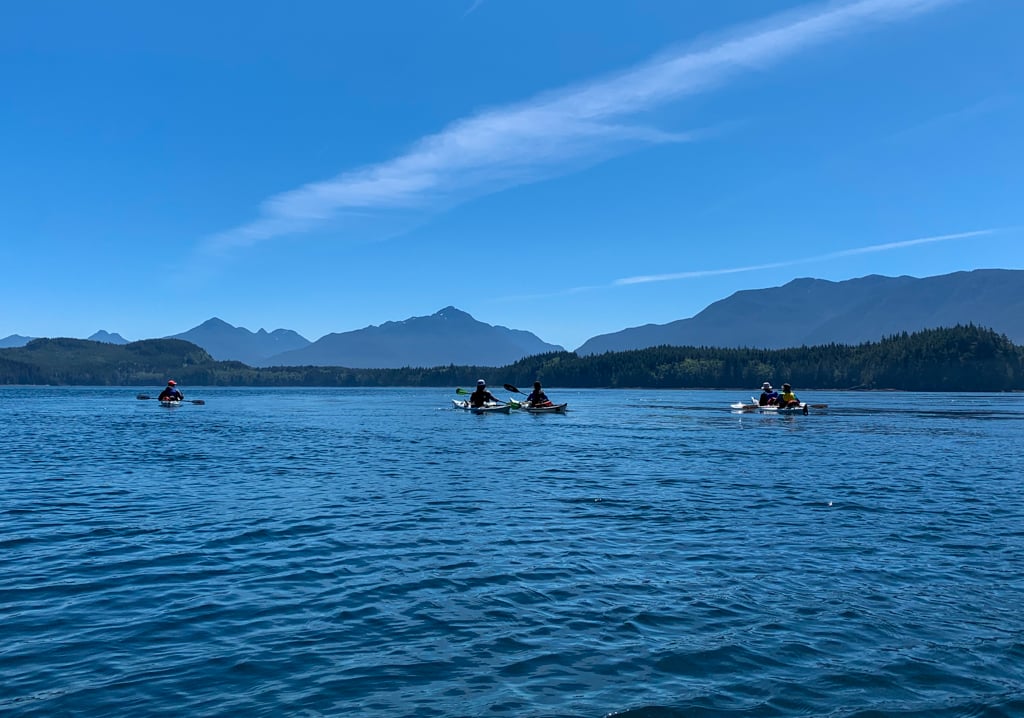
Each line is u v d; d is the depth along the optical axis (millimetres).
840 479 22906
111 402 104375
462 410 74188
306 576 11734
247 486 21422
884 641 8883
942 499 19062
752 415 67125
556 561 12625
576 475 23875
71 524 15773
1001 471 25000
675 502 18578
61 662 8273
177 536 14594
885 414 69812
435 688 7652
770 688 7645
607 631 9273
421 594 10789
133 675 7938
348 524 15781
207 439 38719
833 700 7379
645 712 7125
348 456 30016
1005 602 10305
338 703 7305
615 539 14297
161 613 9953
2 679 7805
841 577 11555
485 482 22250
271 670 8086
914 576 11609
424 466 26438
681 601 10406
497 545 13812
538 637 9070
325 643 8891
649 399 133375
